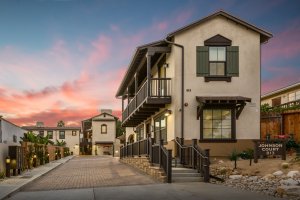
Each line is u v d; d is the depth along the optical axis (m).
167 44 21.72
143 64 25.17
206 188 13.45
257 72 21.39
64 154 56.44
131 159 25.84
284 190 11.55
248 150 20.17
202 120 20.86
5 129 26.45
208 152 15.63
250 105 21.20
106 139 72.69
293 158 17.25
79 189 14.18
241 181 14.67
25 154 23.66
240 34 21.47
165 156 15.80
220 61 21.33
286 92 35.50
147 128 29.31
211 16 21.09
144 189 13.45
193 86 20.98
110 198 11.60
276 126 23.20
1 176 18.19
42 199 11.94
